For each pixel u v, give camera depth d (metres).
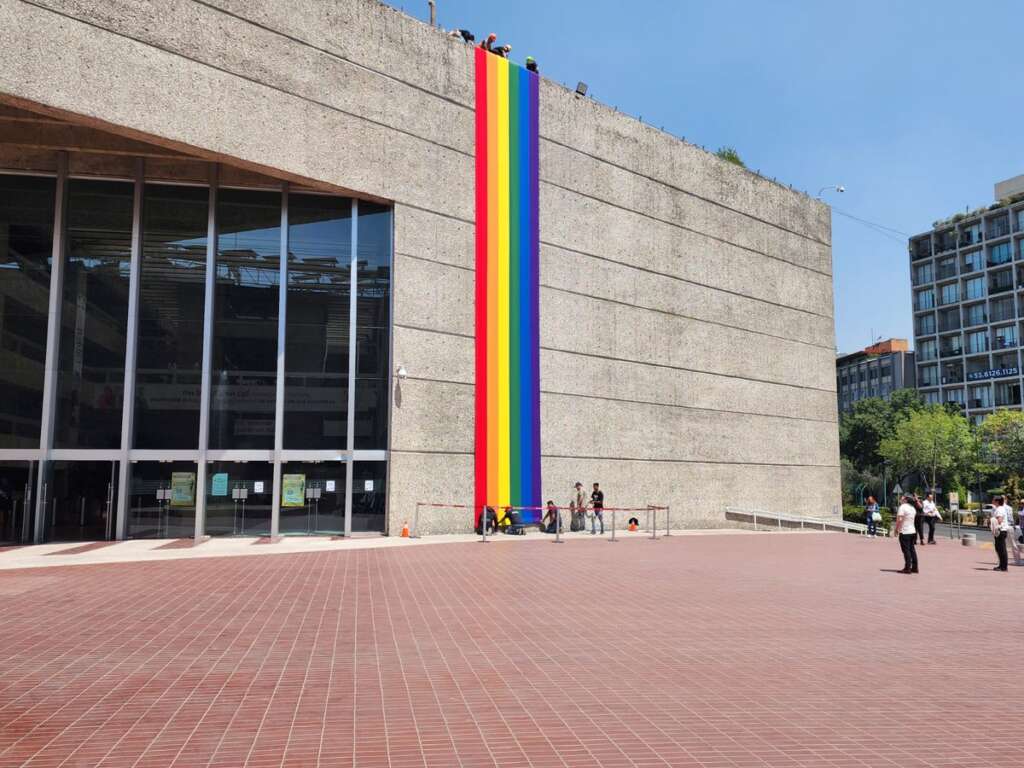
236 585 13.02
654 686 6.95
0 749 5.23
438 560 17.25
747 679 7.26
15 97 17.16
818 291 39.44
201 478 21.27
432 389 24.00
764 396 35.75
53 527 20.23
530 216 27.19
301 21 21.97
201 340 21.69
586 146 29.39
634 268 30.64
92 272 21.11
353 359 22.89
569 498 27.42
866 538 30.72
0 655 7.95
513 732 5.61
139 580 13.53
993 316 89.75
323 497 22.39
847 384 120.88
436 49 25.09
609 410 29.12
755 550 22.30
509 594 12.39
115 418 20.91
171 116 19.34
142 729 5.65
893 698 6.66
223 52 20.39
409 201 23.94
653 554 19.92
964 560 21.28
